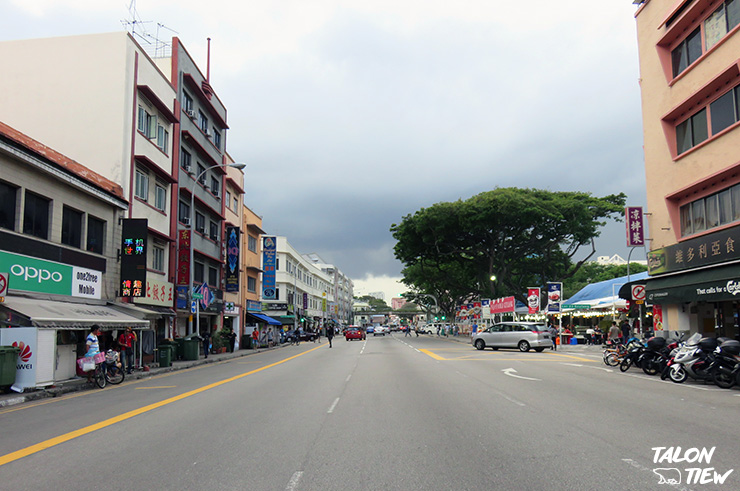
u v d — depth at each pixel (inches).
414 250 2201.0
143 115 1035.3
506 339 1293.1
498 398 456.8
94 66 968.3
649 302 872.9
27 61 978.7
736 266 699.4
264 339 1801.2
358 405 423.2
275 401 453.7
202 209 1381.6
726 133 738.8
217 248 1519.4
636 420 348.2
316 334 2578.7
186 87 1294.3
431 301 3582.7
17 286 649.0
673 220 862.5
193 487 212.1
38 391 562.6
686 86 830.5
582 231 1972.2
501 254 2078.0
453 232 2031.3
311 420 358.9
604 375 676.1
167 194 1135.0
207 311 1376.7
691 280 775.7
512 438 294.4
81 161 941.8
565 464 238.4
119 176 935.7
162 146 1125.1
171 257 1141.7
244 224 1847.9
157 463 250.4
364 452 266.2
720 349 548.4
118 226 900.6
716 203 772.0
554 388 529.3
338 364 876.6
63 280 738.8
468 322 2664.9
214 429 332.8
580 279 3019.2
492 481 214.2
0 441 314.7
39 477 230.2
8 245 641.0
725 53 740.0
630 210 946.7
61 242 756.6
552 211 1902.1
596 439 289.9
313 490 206.2
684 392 503.8
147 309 949.2
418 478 220.1
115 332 842.8
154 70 1087.0
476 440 290.4
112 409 435.5
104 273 853.8
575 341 1562.5
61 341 708.0
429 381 597.6
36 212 709.9
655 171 914.7
